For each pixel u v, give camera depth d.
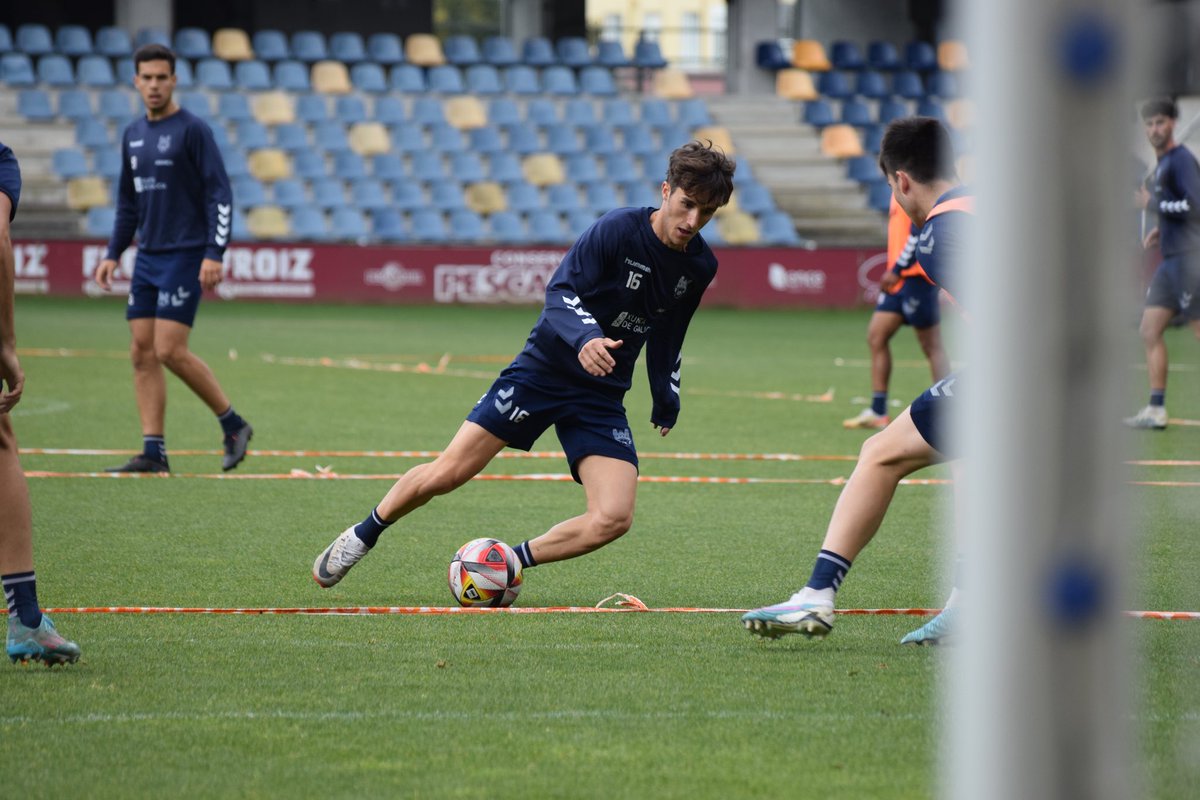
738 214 94.00
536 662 14.87
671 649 15.51
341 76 99.75
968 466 4.18
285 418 38.06
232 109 94.38
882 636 16.22
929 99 109.06
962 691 4.27
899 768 11.41
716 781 11.07
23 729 12.33
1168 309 36.31
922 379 52.84
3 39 96.19
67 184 88.50
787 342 66.00
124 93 93.50
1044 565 4.02
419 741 12.08
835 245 88.44
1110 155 3.93
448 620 16.92
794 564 20.78
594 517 17.56
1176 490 23.41
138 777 11.08
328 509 24.94
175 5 107.62
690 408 41.97
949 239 13.93
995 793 4.14
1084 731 4.08
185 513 24.36
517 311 81.69
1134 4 3.86
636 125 100.44
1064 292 3.96
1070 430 3.99
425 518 24.41
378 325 71.25
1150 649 15.16
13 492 13.95
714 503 26.36
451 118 98.44
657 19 185.62
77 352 54.41
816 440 35.38
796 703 13.35
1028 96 3.91
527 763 11.49
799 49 108.81
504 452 32.94
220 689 13.70
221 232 27.09
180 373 27.62
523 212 93.06
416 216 89.75
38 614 14.14
